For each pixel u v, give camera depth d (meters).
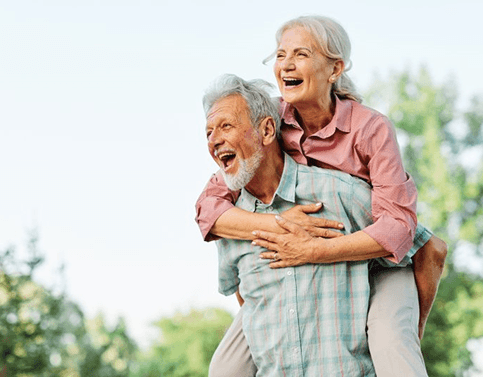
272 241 3.35
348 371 3.33
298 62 3.31
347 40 3.40
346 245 3.29
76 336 24.89
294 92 3.32
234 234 3.44
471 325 19.78
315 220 3.38
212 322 28.97
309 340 3.35
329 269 3.37
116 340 29.06
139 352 29.36
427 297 3.54
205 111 3.40
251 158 3.34
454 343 19.61
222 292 3.73
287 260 3.35
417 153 22.09
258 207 3.49
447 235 21.23
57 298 17.25
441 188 21.38
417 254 3.51
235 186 3.37
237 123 3.32
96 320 29.00
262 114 3.35
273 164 3.44
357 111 3.40
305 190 3.41
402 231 3.28
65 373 19.47
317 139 3.41
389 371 3.26
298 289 3.37
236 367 3.63
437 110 22.50
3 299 16.84
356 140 3.36
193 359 28.25
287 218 3.40
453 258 21.00
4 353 16.61
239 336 3.67
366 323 3.37
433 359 19.58
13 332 16.69
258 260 3.44
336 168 3.42
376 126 3.34
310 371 3.36
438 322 19.89
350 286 3.38
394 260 3.30
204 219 3.49
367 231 3.29
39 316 17.03
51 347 17.14
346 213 3.40
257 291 3.45
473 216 21.50
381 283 3.44
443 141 22.58
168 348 28.56
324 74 3.34
